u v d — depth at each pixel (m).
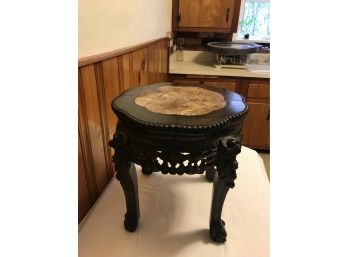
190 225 0.73
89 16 0.70
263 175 0.98
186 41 2.38
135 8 1.12
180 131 0.54
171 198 0.84
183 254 0.64
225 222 0.74
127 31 1.03
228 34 2.32
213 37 2.34
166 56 1.92
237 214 0.77
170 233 0.70
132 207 0.69
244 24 2.46
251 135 2.13
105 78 0.82
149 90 0.78
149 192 0.87
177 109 0.62
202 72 1.95
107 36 0.83
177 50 2.36
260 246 0.67
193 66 2.11
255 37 2.45
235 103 0.68
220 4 2.03
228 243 0.67
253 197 0.85
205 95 0.74
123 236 0.69
